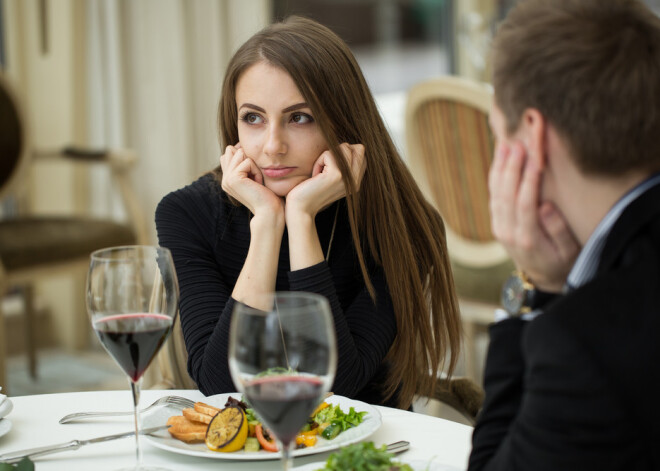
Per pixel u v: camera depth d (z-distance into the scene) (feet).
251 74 4.72
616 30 2.51
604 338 2.39
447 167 9.29
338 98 4.84
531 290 3.02
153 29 13.00
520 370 2.81
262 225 4.65
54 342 13.80
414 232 5.15
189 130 13.23
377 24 15.69
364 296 4.93
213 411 3.46
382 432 3.52
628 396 2.33
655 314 2.39
